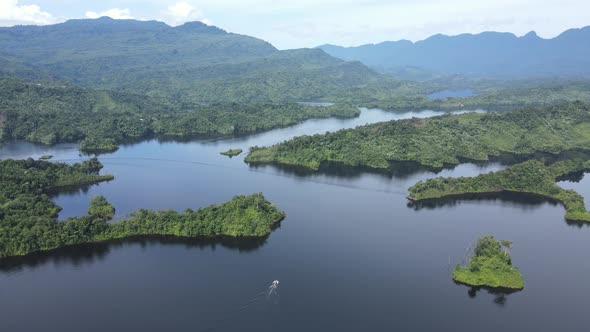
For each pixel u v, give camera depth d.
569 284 154.12
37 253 171.62
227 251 175.25
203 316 133.62
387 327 130.25
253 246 179.12
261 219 190.50
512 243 183.62
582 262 169.00
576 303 143.62
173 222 186.75
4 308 138.62
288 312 136.25
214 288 148.50
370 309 138.62
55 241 174.75
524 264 167.12
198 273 158.38
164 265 164.12
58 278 155.62
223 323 131.00
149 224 185.75
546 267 165.12
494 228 198.38
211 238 184.38
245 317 134.00
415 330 129.38
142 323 130.50
